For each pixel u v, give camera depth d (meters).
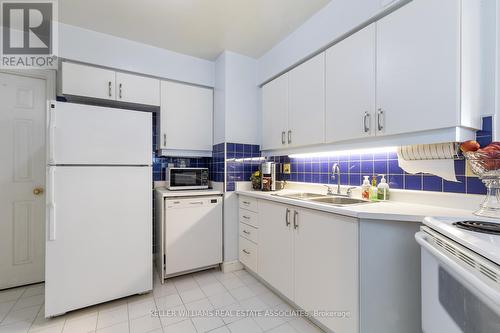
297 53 2.04
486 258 0.59
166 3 1.74
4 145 2.04
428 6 1.18
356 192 1.87
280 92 2.24
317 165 2.24
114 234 1.78
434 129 1.18
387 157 1.68
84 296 1.67
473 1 1.16
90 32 2.09
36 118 2.15
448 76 1.11
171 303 1.83
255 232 2.17
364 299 1.24
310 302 1.55
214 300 1.88
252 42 2.29
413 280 1.18
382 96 1.38
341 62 1.62
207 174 2.64
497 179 1.06
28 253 2.12
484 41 1.20
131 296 1.93
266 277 2.00
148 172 1.92
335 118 1.67
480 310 0.58
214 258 2.38
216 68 2.65
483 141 1.19
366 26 1.50
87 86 2.07
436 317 0.82
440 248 0.81
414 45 1.23
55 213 1.58
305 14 1.87
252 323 1.60
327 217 1.43
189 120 2.57
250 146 2.60
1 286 2.02
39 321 1.60
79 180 1.66
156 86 2.39
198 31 2.11
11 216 2.07
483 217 1.02
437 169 1.40
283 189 2.56
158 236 2.38
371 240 1.23
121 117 1.82
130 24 2.01
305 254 1.59
